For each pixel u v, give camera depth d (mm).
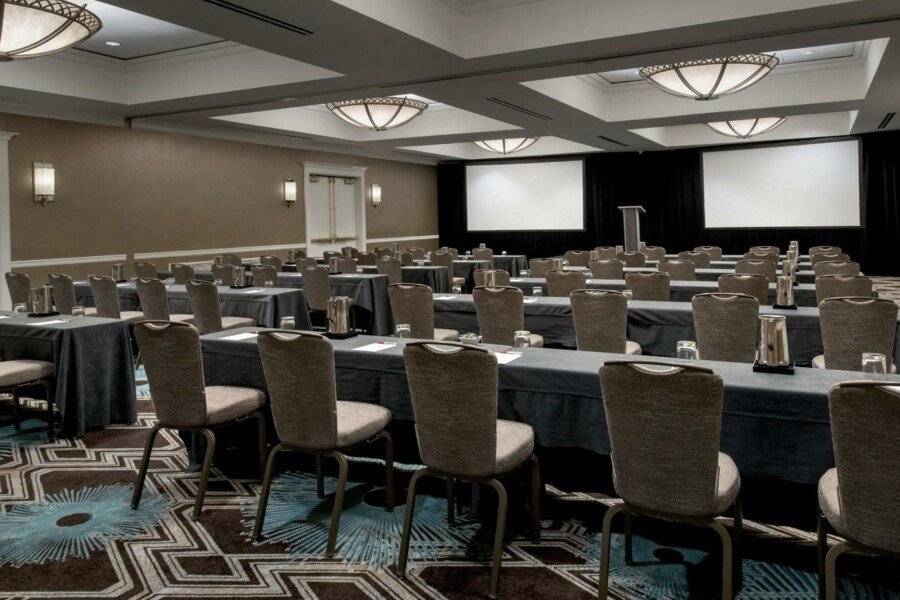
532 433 2984
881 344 3924
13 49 5273
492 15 7074
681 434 2223
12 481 3928
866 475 1962
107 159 10570
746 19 6086
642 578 2736
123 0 5273
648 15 6398
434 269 9797
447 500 3355
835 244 15070
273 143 13398
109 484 3869
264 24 5941
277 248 13766
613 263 7746
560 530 3189
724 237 16250
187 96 8992
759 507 3018
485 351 2543
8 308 9281
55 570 2904
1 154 9148
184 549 3078
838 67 10359
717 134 15602
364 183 16047
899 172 14406
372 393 3533
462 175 18500
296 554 3018
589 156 17234
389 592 2689
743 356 4211
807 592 2607
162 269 11492
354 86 8539
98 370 4898
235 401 3596
